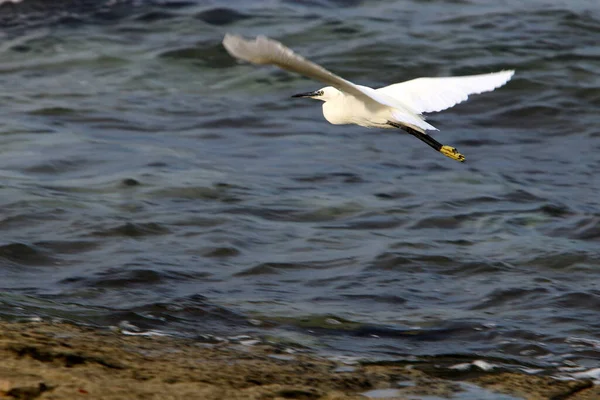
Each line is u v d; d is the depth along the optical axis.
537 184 16.59
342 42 24.06
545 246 13.41
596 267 12.79
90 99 20.61
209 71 22.52
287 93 21.33
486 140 18.92
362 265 12.73
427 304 11.59
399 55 23.27
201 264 12.68
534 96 21.03
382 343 10.35
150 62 22.83
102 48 23.61
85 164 16.70
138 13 25.59
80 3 26.08
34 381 8.02
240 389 8.43
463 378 9.41
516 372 9.63
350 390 8.77
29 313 10.44
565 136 19.28
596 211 15.15
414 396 8.71
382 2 27.52
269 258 12.95
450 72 22.47
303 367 9.27
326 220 14.62
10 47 23.62
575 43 24.16
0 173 16.00
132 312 10.71
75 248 13.05
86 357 8.86
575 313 11.31
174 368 8.84
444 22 25.58
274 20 25.52
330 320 10.93
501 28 25.05
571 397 8.95
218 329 10.49
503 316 11.23
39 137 17.98
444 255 13.07
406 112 9.12
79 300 11.26
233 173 16.48
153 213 14.39
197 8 26.08
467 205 15.34
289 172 16.77
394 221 14.59
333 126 19.52
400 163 17.47
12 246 12.85
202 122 19.53
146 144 18.03
